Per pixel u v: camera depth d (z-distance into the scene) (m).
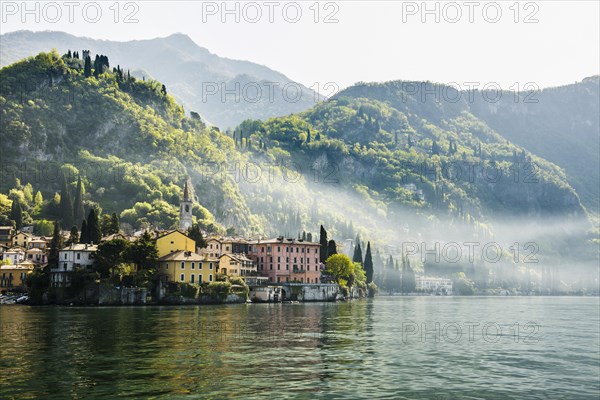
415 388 67.38
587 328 139.25
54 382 64.62
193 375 69.19
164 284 193.88
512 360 87.56
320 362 79.12
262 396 61.50
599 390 70.38
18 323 118.19
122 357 78.69
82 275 190.38
